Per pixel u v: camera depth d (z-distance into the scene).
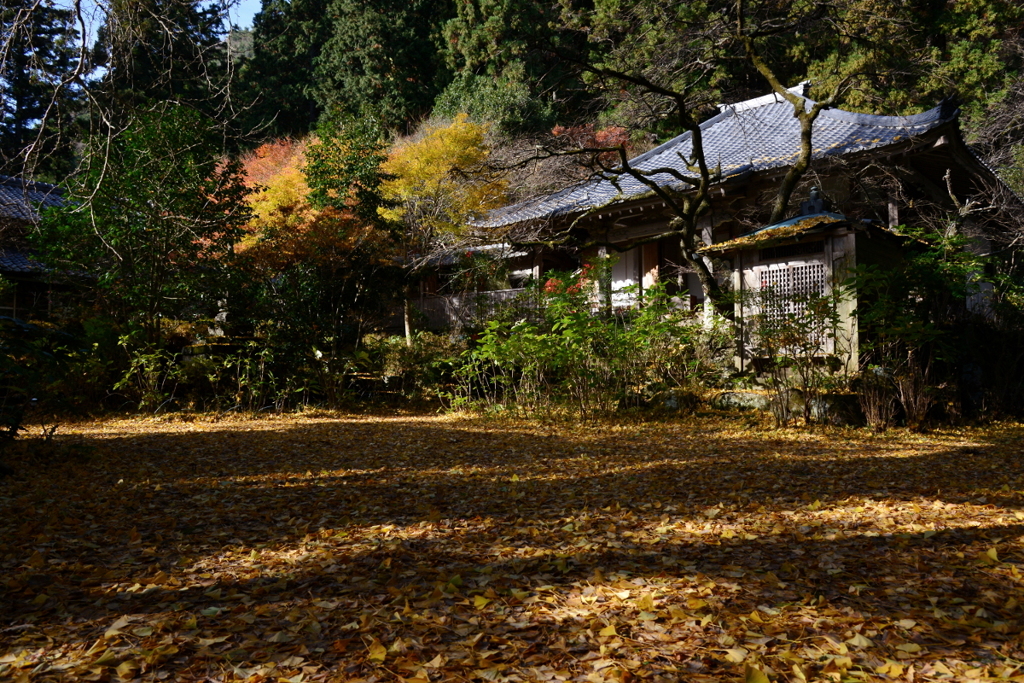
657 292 10.73
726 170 14.04
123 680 2.27
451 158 17.44
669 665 2.33
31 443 7.39
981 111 21.31
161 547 3.94
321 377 12.72
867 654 2.38
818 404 9.09
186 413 11.37
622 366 10.55
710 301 11.86
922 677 2.23
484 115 21.44
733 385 10.41
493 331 11.96
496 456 7.13
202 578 3.39
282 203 15.68
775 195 14.03
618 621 2.71
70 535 4.12
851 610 2.78
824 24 14.34
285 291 13.55
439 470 6.36
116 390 11.73
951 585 3.08
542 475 6.07
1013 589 3.00
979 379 9.46
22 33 5.74
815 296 9.03
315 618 2.79
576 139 20.56
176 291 12.98
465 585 3.22
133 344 12.38
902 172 13.06
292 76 29.66
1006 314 9.63
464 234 16.66
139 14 6.06
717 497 5.00
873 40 14.55
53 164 7.58
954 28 21.97
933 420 9.05
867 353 9.60
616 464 6.54
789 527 4.11
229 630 2.69
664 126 23.25
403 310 17.80
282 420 10.91
